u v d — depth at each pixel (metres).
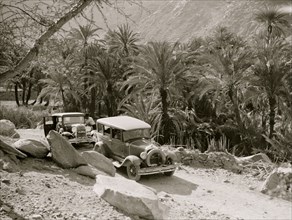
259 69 22.25
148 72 22.80
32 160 8.70
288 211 8.11
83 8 5.20
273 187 9.51
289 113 22.25
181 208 7.27
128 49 40.75
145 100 25.91
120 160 10.99
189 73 23.36
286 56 25.14
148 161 10.08
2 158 7.92
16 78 5.88
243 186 10.13
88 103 44.47
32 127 28.77
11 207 5.55
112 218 5.66
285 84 22.14
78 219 5.42
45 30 5.06
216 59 22.47
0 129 14.67
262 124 26.06
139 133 11.11
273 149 20.31
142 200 5.99
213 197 8.91
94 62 34.66
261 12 43.22
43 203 5.93
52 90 40.56
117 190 6.31
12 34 4.80
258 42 24.25
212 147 14.87
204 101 27.41
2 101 66.69
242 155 21.88
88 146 15.04
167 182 10.16
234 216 7.42
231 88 23.45
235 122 25.14
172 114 23.95
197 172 11.45
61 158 8.78
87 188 7.30
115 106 36.03
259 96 24.64
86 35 24.31
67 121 14.95
